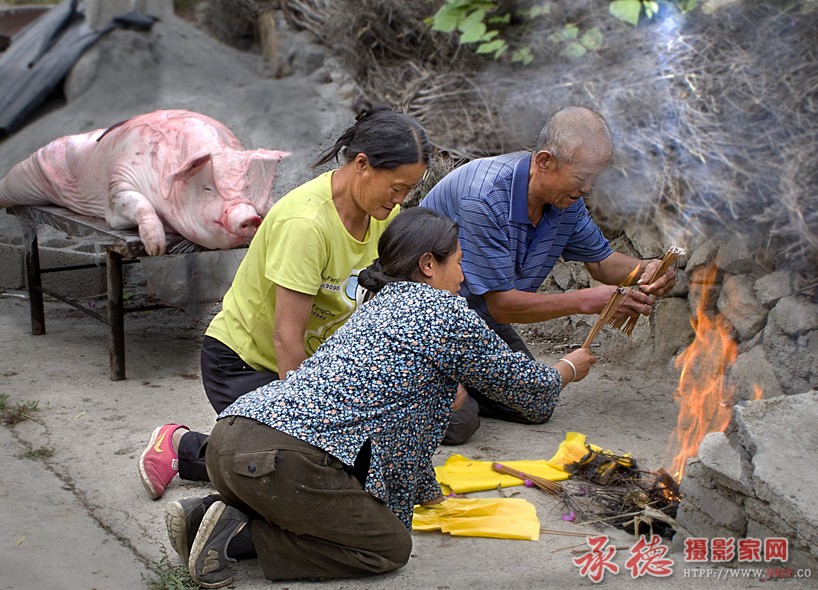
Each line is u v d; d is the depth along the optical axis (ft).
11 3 23.89
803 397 10.26
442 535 10.50
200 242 14.62
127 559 10.05
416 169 9.63
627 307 11.96
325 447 8.69
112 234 14.87
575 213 12.98
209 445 9.04
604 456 12.07
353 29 19.94
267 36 20.61
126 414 13.89
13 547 10.16
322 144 18.72
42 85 16.46
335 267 10.33
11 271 19.69
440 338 8.79
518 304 12.45
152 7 18.28
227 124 17.81
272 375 11.10
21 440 12.94
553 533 10.57
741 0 16.47
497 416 14.02
